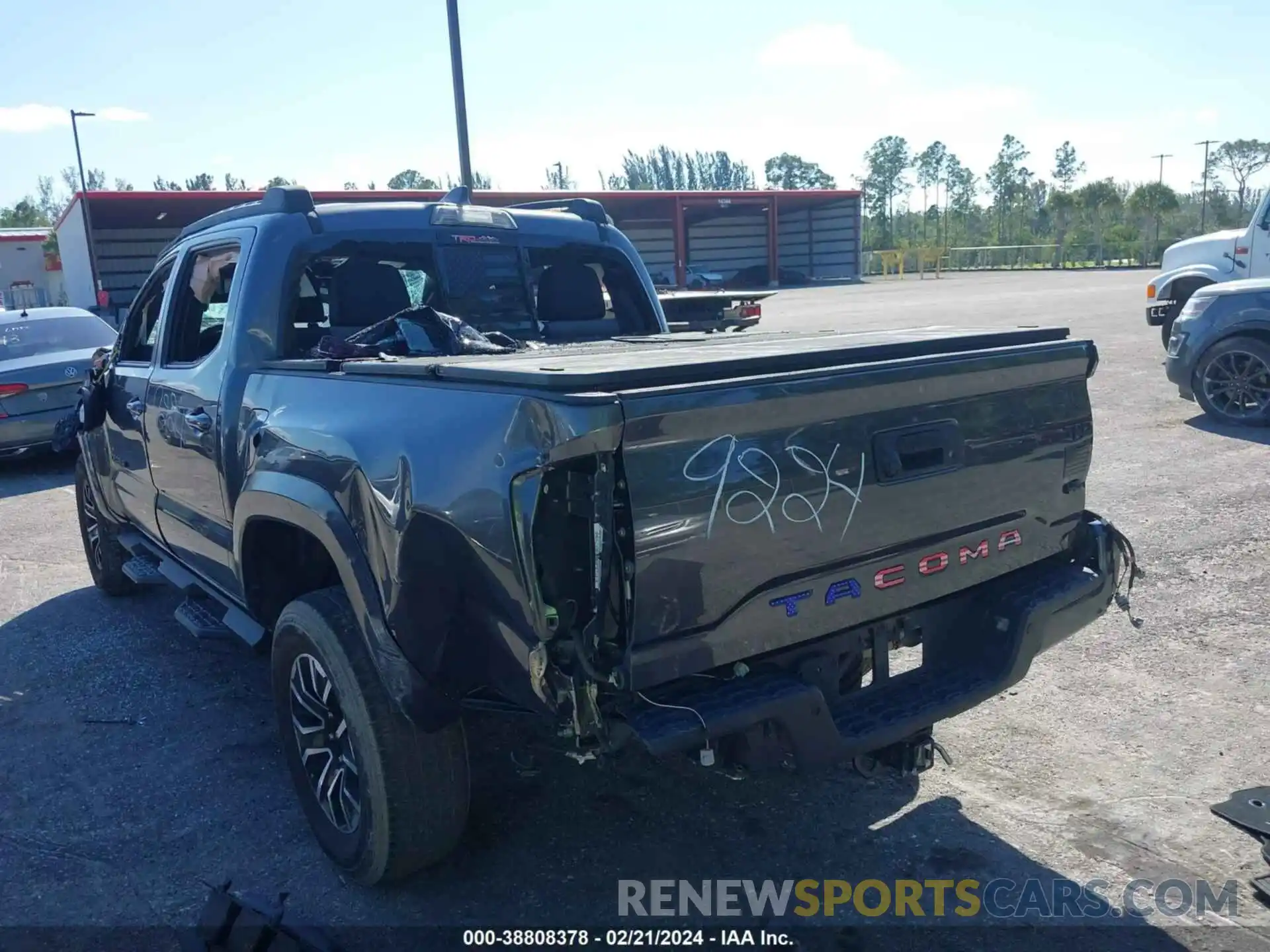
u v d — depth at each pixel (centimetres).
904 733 290
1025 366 322
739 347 328
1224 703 433
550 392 243
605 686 249
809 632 279
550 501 246
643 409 240
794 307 3111
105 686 503
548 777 396
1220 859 331
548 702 247
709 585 256
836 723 289
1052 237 8012
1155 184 6750
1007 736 417
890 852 343
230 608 425
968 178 10825
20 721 466
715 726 250
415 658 279
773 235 5603
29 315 1129
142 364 508
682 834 358
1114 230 6806
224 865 347
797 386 265
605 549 239
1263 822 323
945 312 2423
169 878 340
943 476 303
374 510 285
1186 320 972
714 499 253
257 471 346
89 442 577
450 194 489
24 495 974
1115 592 355
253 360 388
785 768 279
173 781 406
